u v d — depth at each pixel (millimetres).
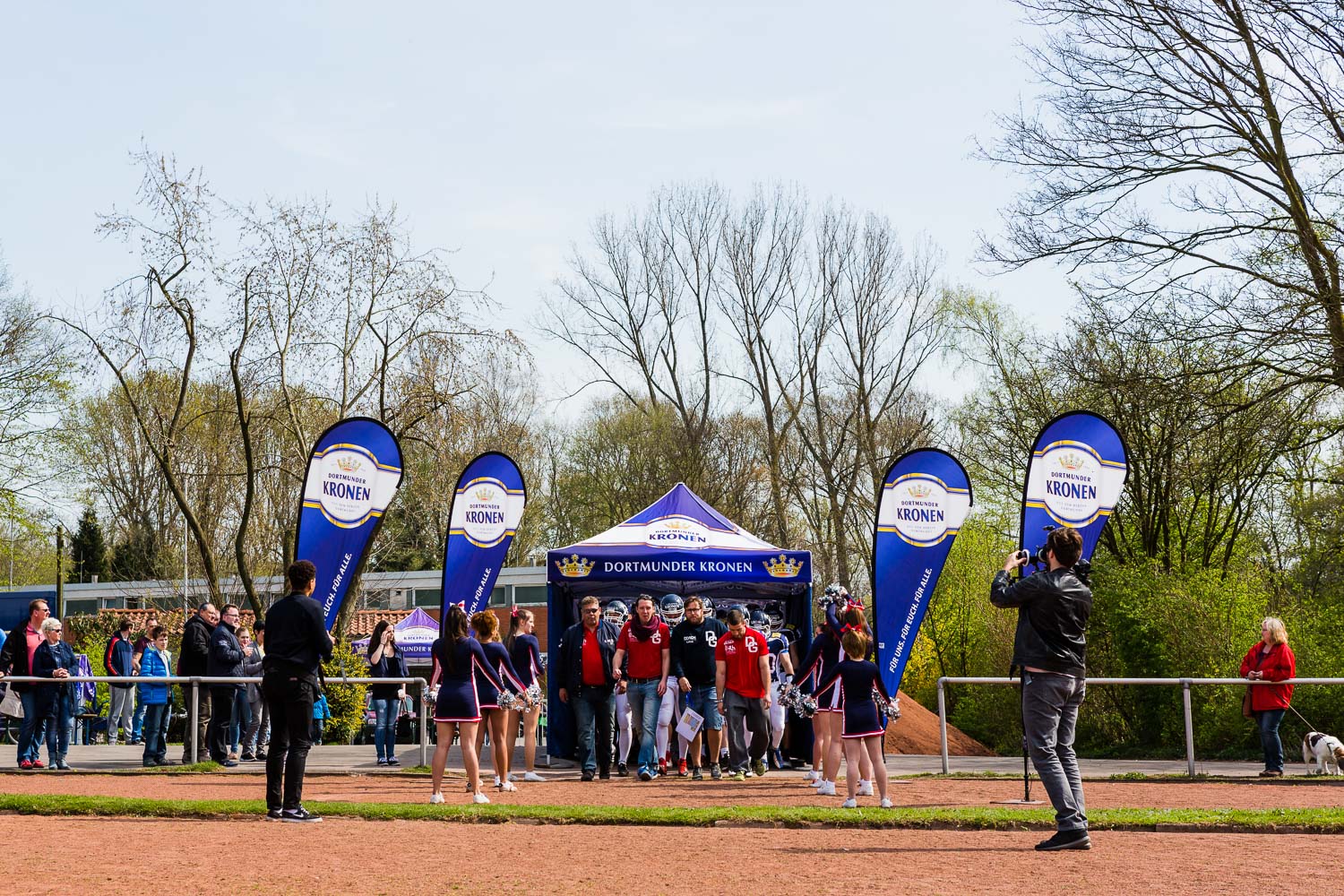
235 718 16391
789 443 44969
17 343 34250
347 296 28969
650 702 14578
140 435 39500
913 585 14281
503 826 9422
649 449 45594
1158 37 20766
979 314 34156
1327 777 14219
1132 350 23969
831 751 12422
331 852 7871
